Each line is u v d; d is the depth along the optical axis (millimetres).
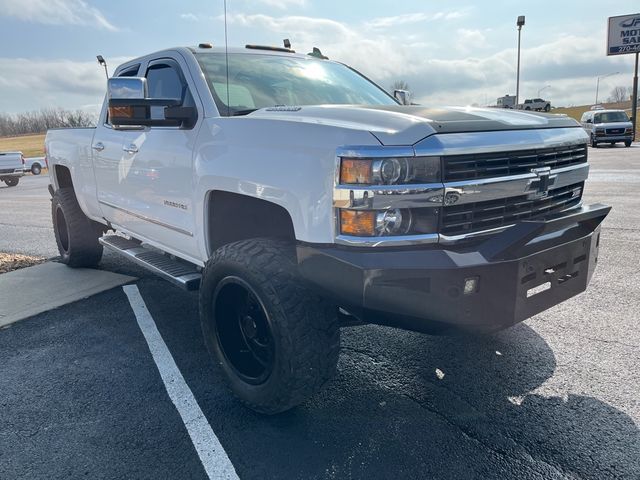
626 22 33562
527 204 2697
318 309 2592
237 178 2828
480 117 2639
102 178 4809
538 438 2621
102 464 2521
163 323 4359
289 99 3688
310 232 2438
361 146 2279
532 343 3709
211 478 2398
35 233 9078
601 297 4590
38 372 3512
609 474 2348
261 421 2846
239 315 2951
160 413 2965
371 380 3264
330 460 2498
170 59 3871
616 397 2971
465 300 2301
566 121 3086
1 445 2693
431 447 2574
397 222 2297
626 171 15070
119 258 6676
